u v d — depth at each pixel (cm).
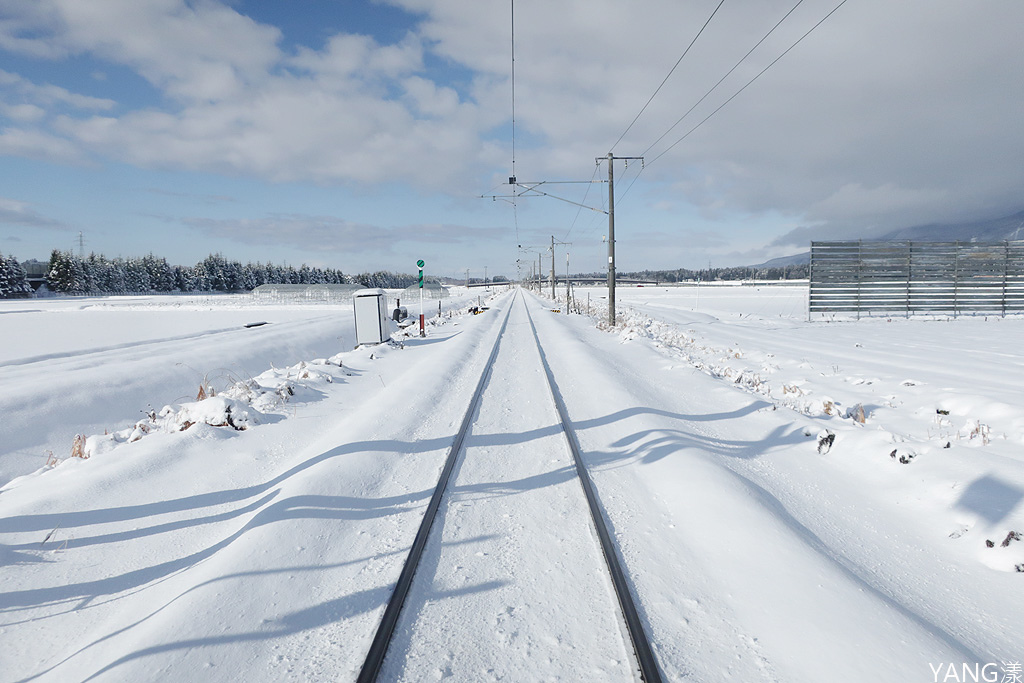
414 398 981
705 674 280
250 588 364
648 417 794
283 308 5228
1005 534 414
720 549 407
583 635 318
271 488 566
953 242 3170
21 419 906
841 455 639
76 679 289
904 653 289
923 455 581
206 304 6394
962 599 361
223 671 288
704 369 1309
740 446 698
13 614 358
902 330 2445
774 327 2680
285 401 968
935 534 448
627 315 3428
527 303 6088
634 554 408
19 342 2408
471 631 323
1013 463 534
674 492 514
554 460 634
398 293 8694
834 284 3091
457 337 2170
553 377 1202
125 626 339
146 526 487
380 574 387
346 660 297
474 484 563
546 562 402
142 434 747
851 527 468
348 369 1352
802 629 312
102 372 1208
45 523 484
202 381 1384
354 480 561
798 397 988
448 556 413
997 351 1689
